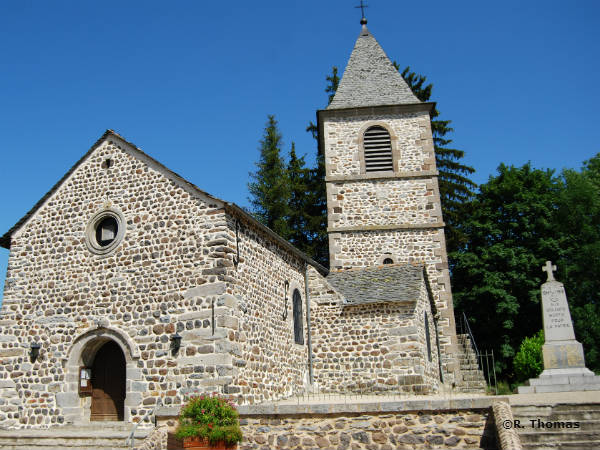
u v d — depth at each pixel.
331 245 22.00
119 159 14.73
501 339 28.19
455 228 33.09
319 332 17.27
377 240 21.92
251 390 12.92
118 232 14.03
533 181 31.50
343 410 10.50
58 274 14.36
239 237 13.60
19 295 14.61
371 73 25.22
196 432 10.36
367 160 23.23
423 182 22.53
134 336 12.96
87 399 13.50
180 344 12.45
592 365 26.16
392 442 10.22
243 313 13.09
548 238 29.03
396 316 16.47
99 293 13.72
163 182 13.91
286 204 32.81
